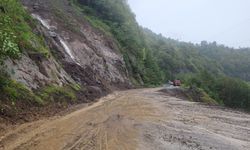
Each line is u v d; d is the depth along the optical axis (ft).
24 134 38.86
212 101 168.96
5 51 54.19
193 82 252.62
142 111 67.31
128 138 41.55
